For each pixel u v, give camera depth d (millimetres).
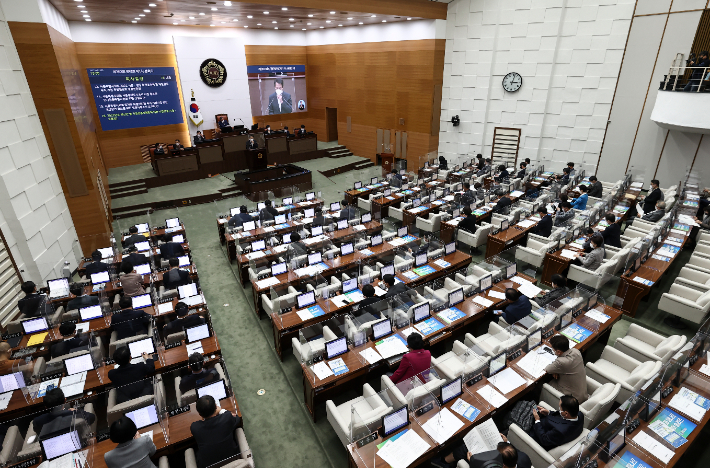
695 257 7633
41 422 4188
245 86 18531
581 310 5945
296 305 6484
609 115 13867
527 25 14273
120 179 14539
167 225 10211
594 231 8969
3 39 7844
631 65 13070
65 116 9039
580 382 4551
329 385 4957
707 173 12617
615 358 5355
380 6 13336
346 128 20109
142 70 15984
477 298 6508
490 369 4742
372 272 7137
